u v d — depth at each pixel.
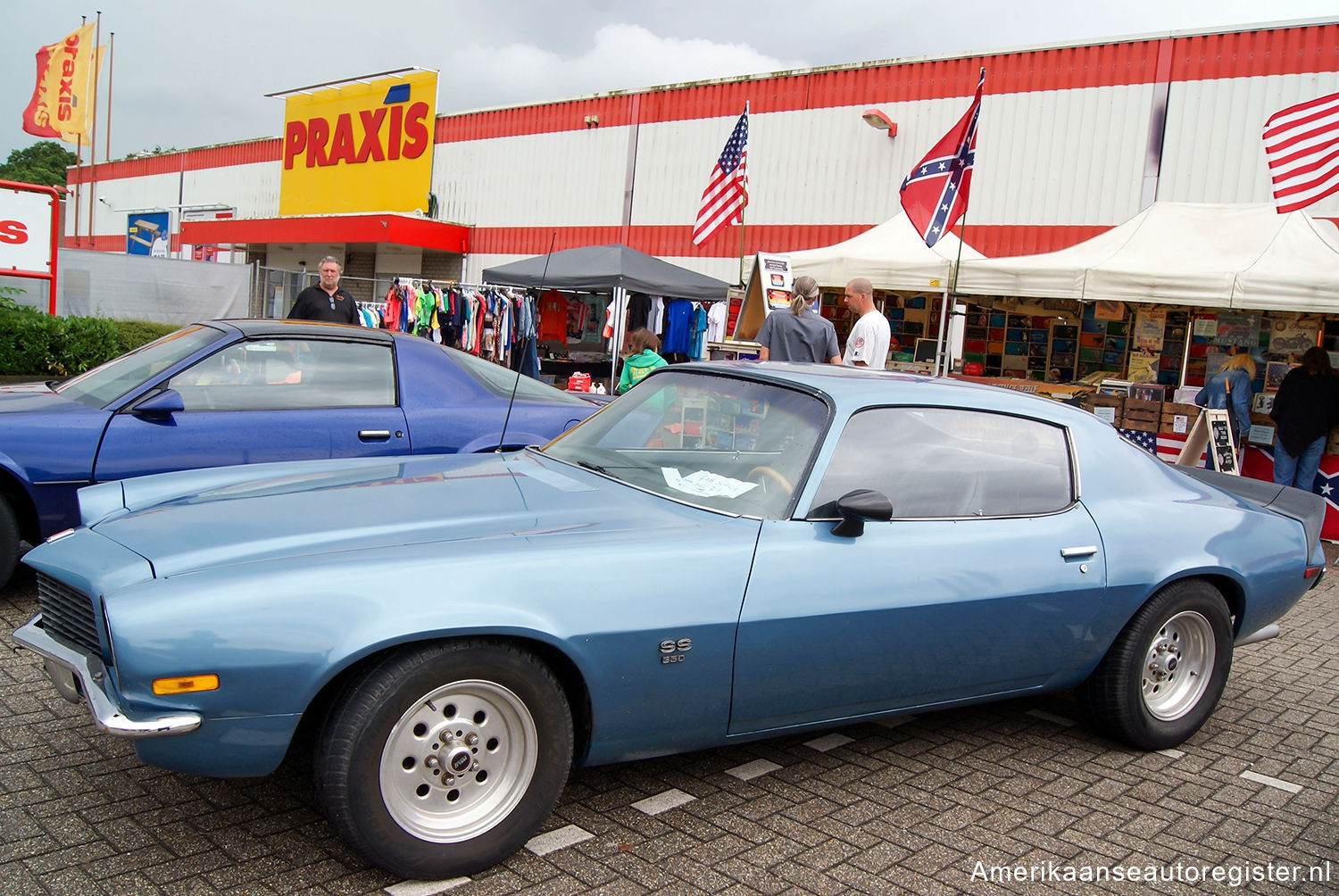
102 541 2.64
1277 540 3.89
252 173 28.62
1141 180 12.21
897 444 3.21
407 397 5.24
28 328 10.53
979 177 13.41
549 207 19.00
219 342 4.88
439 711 2.40
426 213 21.48
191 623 2.19
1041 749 3.65
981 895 2.56
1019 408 3.57
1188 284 8.53
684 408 3.48
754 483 3.05
